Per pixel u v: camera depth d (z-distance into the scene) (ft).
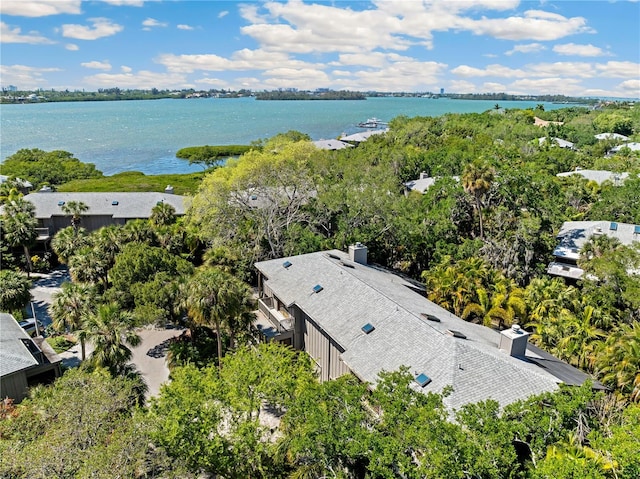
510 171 167.43
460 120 461.37
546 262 152.56
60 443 58.49
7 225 156.97
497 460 44.60
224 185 147.23
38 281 160.25
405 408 51.83
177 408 61.46
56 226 192.65
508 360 72.64
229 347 108.88
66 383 71.56
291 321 104.37
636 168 235.40
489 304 111.04
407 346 75.97
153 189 292.20
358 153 241.55
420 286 122.21
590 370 91.81
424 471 44.19
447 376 67.31
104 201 200.44
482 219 166.30
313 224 153.69
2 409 78.23
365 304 89.97
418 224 147.33
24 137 637.30
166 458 60.18
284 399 69.31
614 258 120.57
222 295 92.43
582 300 112.27
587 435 51.34
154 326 117.19
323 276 104.58
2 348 94.53
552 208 168.76
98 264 128.98
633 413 52.31
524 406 52.54
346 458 53.36
